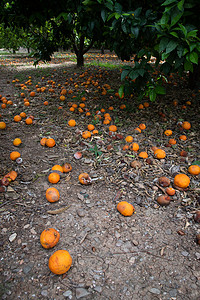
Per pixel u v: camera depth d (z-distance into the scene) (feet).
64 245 7.84
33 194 10.25
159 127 16.61
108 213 9.23
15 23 18.38
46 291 6.45
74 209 9.44
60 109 20.10
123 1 13.12
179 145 14.12
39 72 38.78
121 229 8.48
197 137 15.03
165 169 11.87
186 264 7.20
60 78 33.24
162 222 8.80
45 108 20.48
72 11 13.76
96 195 10.23
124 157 12.76
